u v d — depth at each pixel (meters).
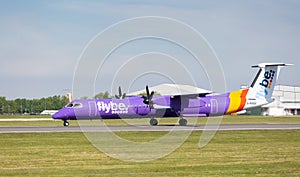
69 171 73.75
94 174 71.06
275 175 69.00
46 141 120.69
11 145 111.38
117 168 77.00
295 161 83.94
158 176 69.06
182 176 69.00
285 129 162.62
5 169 75.69
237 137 131.75
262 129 162.62
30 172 72.75
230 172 72.19
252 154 94.12
